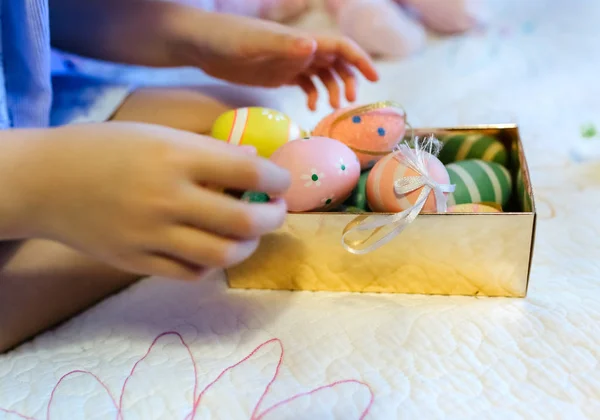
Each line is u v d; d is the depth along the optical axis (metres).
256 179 0.39
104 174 0.39
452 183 0.50
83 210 0.39
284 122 0.52
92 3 0.62
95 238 0.40
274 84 0.61
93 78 0.63
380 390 0.42
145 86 0.64
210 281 0.52
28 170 0.40
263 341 0.46
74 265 0.49
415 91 0.75
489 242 0.46
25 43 0.53
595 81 0.74
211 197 0.39
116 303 0.51
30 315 0.48
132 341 0.47
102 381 0.44
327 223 0.47
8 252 0.48
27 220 0.40
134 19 0.62
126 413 0.42
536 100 0.72
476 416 0.40
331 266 0.49
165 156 0.39
